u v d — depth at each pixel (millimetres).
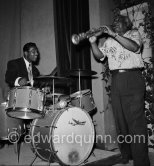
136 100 2488
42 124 2549
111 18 3459
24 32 4402
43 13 4184
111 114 3430
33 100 2461
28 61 3439
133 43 2377
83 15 3398
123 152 2768
